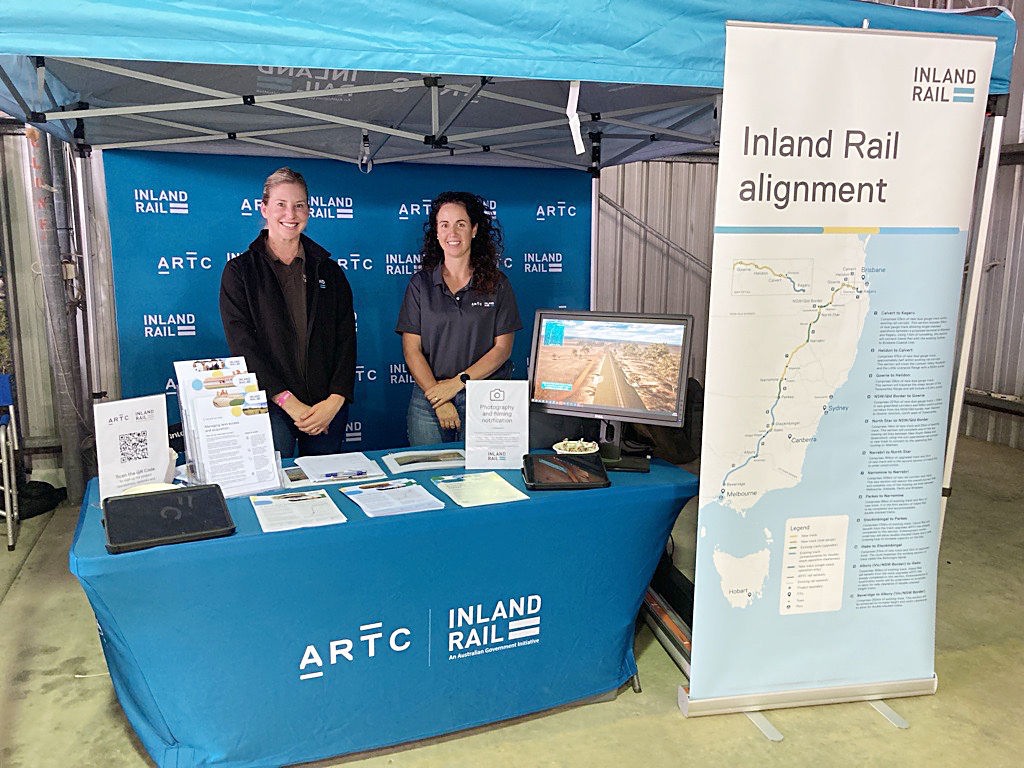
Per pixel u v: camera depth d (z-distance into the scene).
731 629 2.25
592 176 4.54
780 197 2.02
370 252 4.21
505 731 2.24
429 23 1.72
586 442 2.40
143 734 1.98
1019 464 5.27
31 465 4.57
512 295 3.54
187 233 3.85
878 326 2.14
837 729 2.25
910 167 2.08
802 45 1.95
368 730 2.08
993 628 2.93
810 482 2.19
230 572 1.80
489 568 2.09
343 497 2.09
